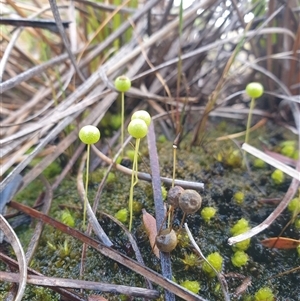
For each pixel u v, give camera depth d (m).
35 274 0.06
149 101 0.11
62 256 0.07
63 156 0.09
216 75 0.12
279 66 0.11
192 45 0.11
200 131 0.10
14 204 0.08
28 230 0.08
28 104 0.11
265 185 0.09
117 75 0.10
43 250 0.07
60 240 0.07
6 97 0.11
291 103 0.10
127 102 0.11
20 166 0.08
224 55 0.12
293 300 0.07
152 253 0.07
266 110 0.12
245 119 0.11
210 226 0.08
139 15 0.11
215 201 0.08
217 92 0.10
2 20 0.09
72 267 0.07
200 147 0.10
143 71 0.11
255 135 0.11
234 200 0.08
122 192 0.08
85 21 0.12
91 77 0.10
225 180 0.09
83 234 0.07
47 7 0.11
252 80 0.12
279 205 0.07
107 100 0.10
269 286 0.07
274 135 0.11
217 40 0.11
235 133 0.11
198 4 0.11
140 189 0.08
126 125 0.10
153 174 0.07
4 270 0.07
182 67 0.11
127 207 0.08
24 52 0.12
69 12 0.11
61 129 0.09
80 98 0.10
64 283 0.06
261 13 0.12
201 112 0.11
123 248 0.07
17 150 0.09
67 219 0.08
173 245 0.06
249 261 0.07
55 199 0.09
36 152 0.08
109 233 0.07
